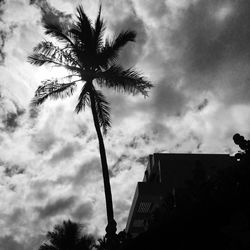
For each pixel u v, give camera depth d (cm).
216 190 716
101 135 1758
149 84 1872
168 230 721
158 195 2698
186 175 3150
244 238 585
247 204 626
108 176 1633
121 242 1319
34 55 1947
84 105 1930
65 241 2497
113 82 1867
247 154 690
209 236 655
